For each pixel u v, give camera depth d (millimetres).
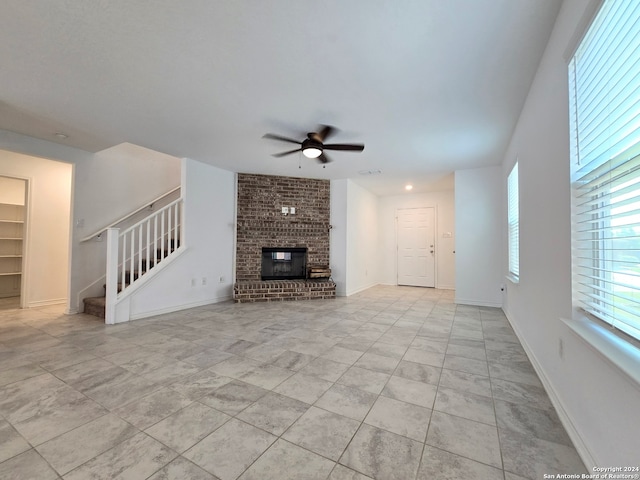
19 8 1635
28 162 4535
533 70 2197
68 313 4156
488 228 4832
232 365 2406
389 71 2213
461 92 2506
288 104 2742
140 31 1818
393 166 4848
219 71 2236
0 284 5418
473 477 1244
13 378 2150
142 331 3348
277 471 1276
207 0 1576
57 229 4855
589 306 1518
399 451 1403
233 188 5395
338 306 4793
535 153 2320
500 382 2125
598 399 1260
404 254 7336
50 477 1232
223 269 5211
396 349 2793
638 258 1160
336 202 5879
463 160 4484
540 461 1341
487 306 4797
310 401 1854
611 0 1188
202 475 1251
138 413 1711
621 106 1183
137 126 3314
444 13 1658
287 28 1783
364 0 1570
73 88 2508
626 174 1185
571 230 1608
